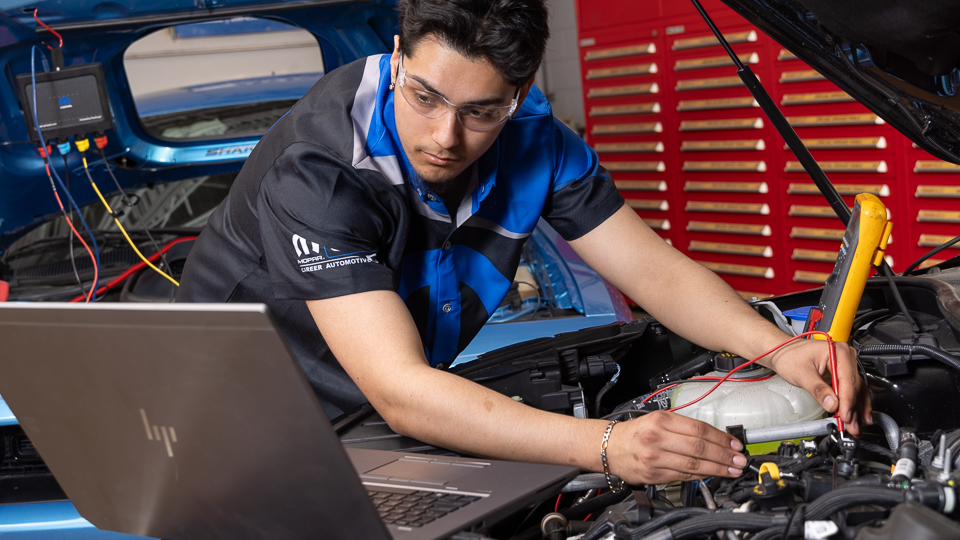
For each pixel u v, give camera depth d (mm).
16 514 1561
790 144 1369
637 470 880
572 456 919
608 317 2016
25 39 2004
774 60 3584
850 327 1090
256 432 682
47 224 2775
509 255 1425
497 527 929
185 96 2752
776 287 4004
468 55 907
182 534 855
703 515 745
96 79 2123
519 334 1926
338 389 1377
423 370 979
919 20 991
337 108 1167
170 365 676
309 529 742
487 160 1274
